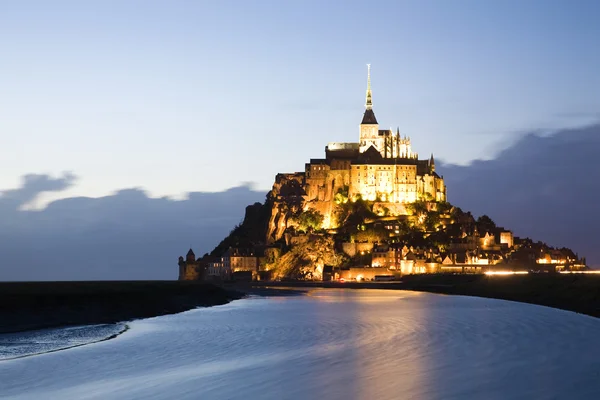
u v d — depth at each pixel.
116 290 169.75
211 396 55.78
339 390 55.94
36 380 66.12
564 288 174.25
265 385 59.22
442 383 56.81
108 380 64.94
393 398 52.31
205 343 91.38
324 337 94.56
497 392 52.56
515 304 162.88
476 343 80.75
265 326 115.25
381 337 91.69
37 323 121.62
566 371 59.91
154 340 96.62
